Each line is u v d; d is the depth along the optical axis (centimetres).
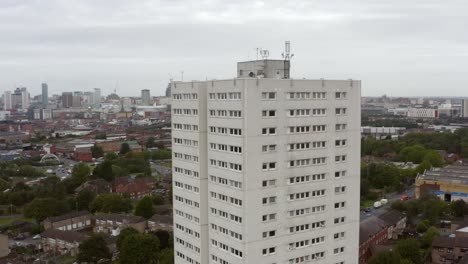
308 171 9181
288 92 8831
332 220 9556
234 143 8731
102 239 18112
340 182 9594
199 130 9550
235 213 8850
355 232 9862
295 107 8944
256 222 8731
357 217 9862
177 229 10562
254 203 8688
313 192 9281
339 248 9700
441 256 17462
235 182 8781
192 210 9988
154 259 16762
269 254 8925
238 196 8719
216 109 9144
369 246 18088
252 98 8469
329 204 9488
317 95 9175
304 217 9212
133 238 16788
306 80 9000
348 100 9556
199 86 9444
